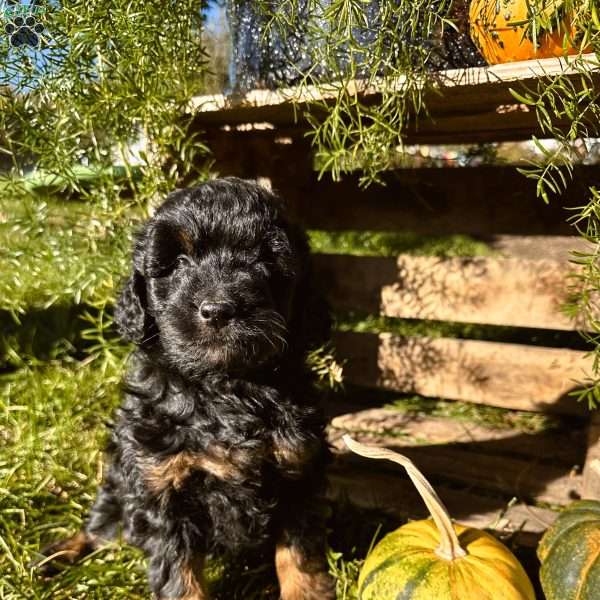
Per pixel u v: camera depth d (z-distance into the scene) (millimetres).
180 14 496
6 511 494
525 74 382
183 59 505
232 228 397
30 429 607
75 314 870
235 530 427
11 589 431
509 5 385
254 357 385
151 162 544
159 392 422
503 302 627
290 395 437
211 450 406
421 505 537
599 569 363
